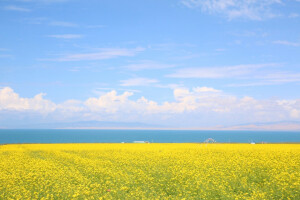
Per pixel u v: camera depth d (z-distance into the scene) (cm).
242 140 15250
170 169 2242
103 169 2227
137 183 1806
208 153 3597
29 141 12838
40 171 2256
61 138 17125
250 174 2002
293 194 1480
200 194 1536
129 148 4844
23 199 1488
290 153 3369
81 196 1502
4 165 2523
